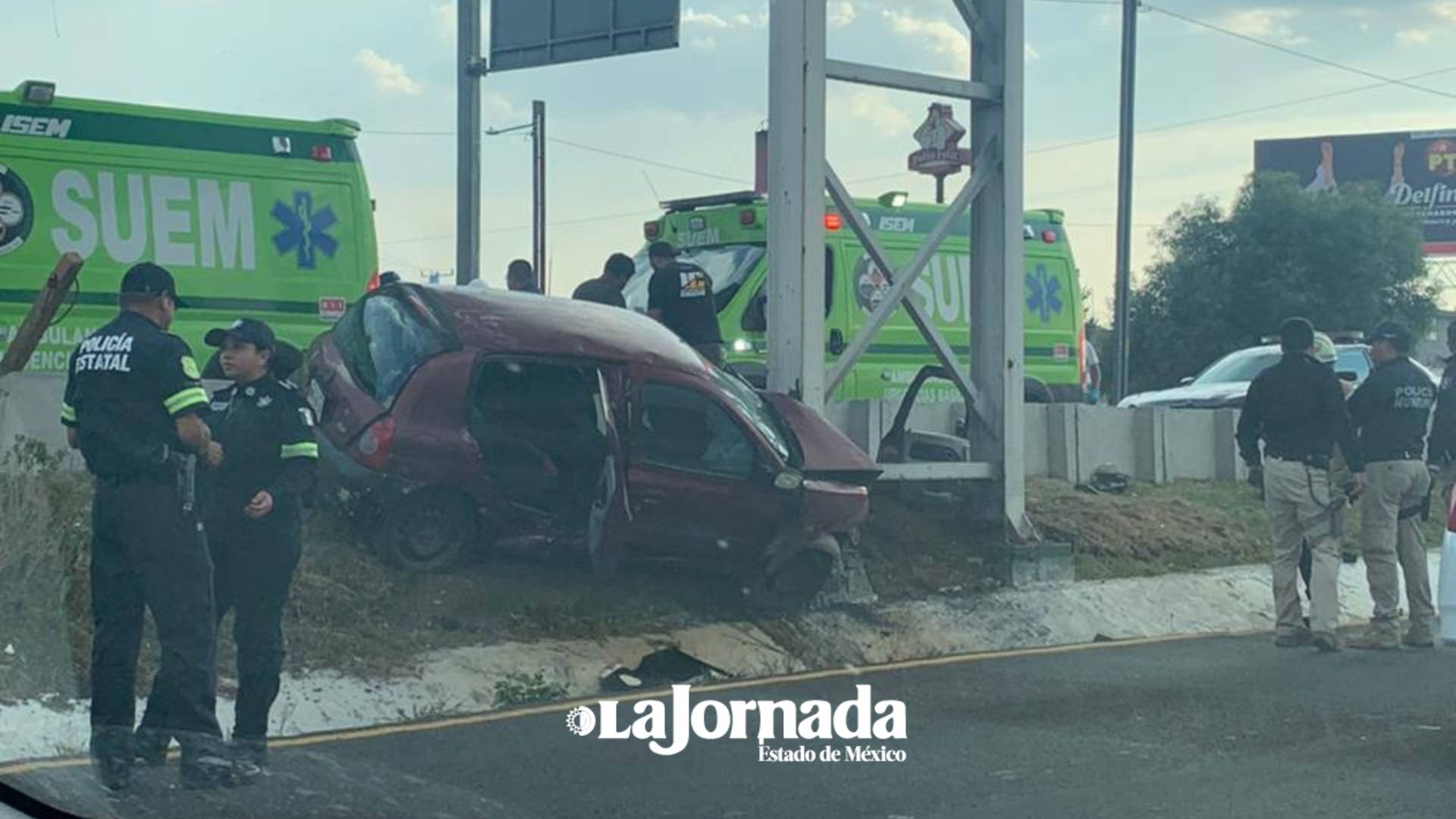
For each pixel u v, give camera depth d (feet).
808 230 31.24
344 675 20.04
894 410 36.88
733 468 22.47
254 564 18.61
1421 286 87.92
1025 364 50.98
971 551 29.32
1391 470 27.68
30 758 17.78
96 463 17.72
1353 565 32.71
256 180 38.01
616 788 16.03
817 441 24.09
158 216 36.78
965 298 47.09
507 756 17.22
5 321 34.99
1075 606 27.73
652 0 41.32
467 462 21.97
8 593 21.67
